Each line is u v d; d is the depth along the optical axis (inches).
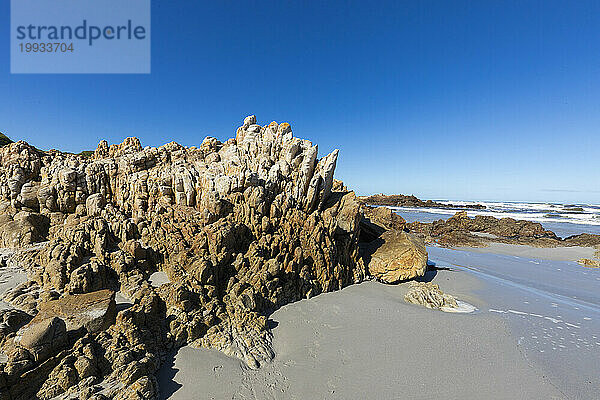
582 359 504.7
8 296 427.5
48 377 331.3
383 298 717.9
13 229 608.1
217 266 573.6
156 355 409.1
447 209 4429.1
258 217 670.5
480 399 401.1
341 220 815.1
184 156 861.8
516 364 478.3
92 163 745.0
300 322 568.1
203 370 408.8
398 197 5693.9
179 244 582.6
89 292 454.0
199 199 707.4
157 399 359.3
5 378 304.5
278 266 610.2
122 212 690.8
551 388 425.4
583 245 1630.2
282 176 785.6
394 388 415.8
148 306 456.4
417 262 838.5
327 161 879.1
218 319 502.3
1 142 1293.1
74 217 662.5
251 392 389.7
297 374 434.6
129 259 550.3
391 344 517.0
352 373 442.3
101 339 386.0
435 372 450.6
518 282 983.6
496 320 636.7
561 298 829.8
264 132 937.5
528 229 2026.3
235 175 714.2
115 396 336.2
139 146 900.0
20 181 703.1
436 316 634.8
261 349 467.2
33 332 336.5
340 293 721.0
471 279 976.3
